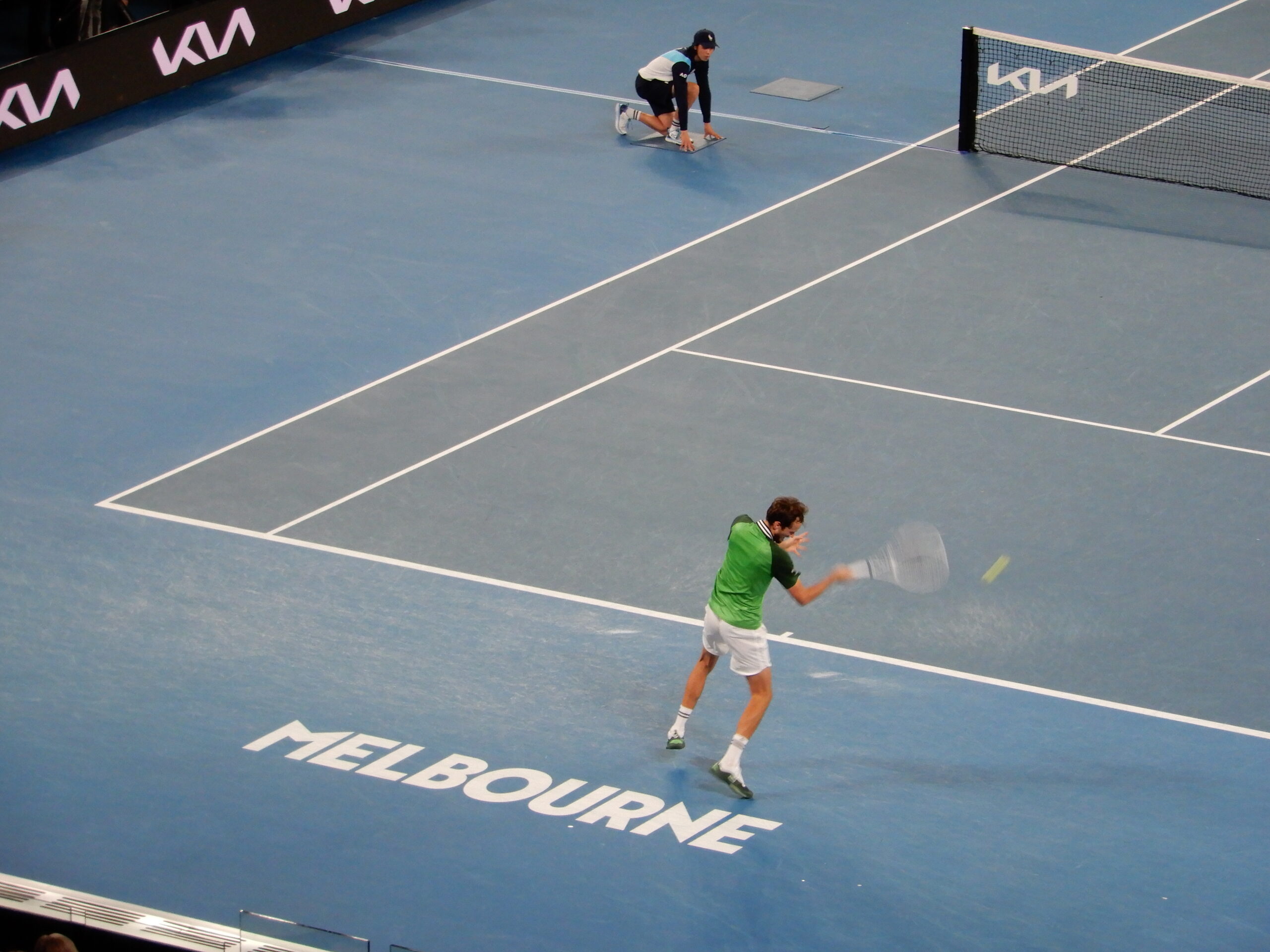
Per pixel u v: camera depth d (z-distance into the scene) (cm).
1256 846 1619
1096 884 1573
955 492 2183
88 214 2948
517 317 2625
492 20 3803
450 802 1677
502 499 2177
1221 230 2877
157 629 1931
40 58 3203
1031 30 3694
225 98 3412
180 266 2780
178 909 1532
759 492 2186
